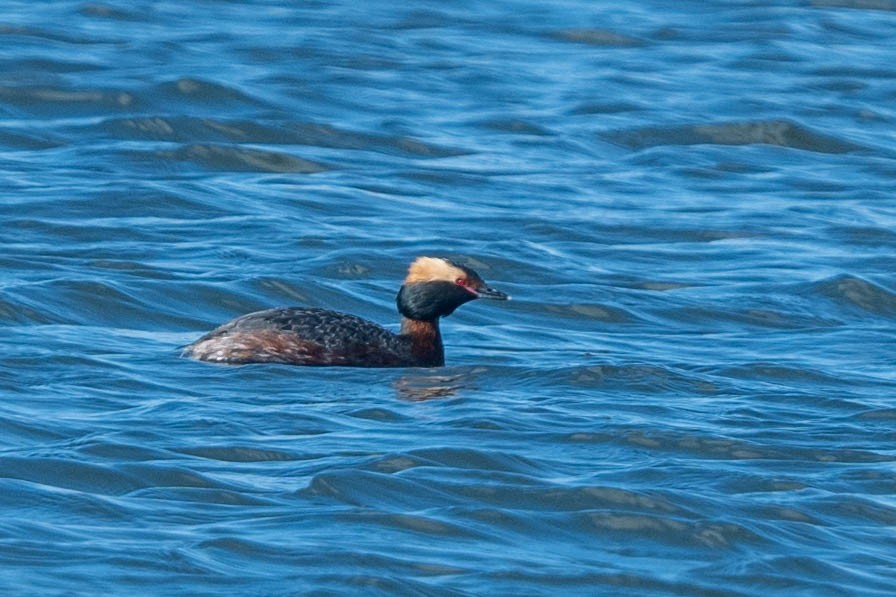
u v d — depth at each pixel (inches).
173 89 1160.2
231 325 644.7
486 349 690.2
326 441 532.4
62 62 1220.5
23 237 839.1
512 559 438.9
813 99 1251.2
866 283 804.6
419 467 503.8
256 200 949.2
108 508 461.1
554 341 712.4
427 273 658.8
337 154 1065.5
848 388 633.0
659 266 855.1
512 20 1502.2
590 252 876.6
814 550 455.2
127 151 1035.9
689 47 1417.3
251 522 455.2
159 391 589.3
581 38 1437.0
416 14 1510.8
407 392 605.6
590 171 1059.3
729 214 967.6
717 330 747.4
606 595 419.5
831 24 1523.1
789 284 818.2
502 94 1229.7
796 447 543.2
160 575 414.0
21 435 523.5
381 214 935.7
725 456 534.6
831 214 977.5
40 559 418.9
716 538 460.8
